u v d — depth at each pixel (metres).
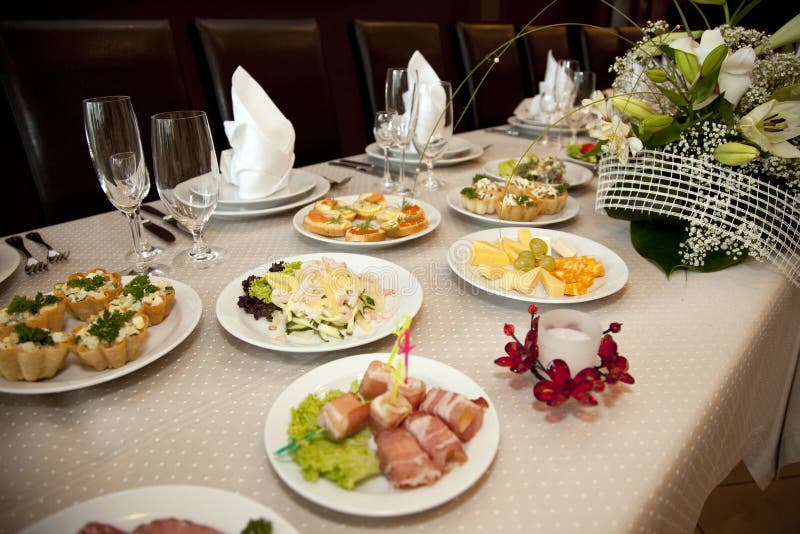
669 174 0.97
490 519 0.47
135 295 0.73
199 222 0.93
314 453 0.49
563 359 0.60
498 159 1.61
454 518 0.47
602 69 2.93
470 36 2.39
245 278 0.86
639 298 0.85
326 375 0.62
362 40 2.07
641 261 0.99
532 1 4.30
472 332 0.76
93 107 0.84
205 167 0.87
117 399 0.62
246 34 1.79
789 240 0.93
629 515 0.48
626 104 0.95
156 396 0.63
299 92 1.91
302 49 1.92
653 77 0.91
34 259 0.94
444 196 1.31
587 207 1.27
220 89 1.73
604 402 0.62
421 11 3.54
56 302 0.71
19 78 1.35
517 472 0.52
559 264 0.90
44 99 1.39
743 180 0.93
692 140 0.95
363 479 0.49
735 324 0.78
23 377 0.61
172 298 0.77
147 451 0.55
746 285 0.90
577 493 0.50
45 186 1.41
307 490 0.47
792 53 1.01
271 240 1.06
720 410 0.64
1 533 0.46
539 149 1.73
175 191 0.87
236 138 1.16
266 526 0.42
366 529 0.46
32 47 1.37
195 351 0.72
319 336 0.73
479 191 1.18
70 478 0.52
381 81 2.11
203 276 0.90
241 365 0.69
